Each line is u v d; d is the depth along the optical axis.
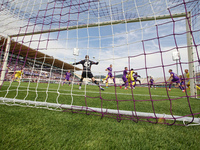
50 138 0.95
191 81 3.92
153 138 0.97
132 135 1.02
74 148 0.81
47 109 1.84
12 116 1.43
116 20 3.48
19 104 2.10
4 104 2.10
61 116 1.49
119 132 1.07
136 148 0.82
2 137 0.94
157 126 1.25
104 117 1.50
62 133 1.04
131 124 1.28
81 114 1.62
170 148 0.84
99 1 2.51
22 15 3.13
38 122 1.27
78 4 2.68
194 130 1.17
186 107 2.21
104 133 1.04
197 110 1.96
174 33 1.67
